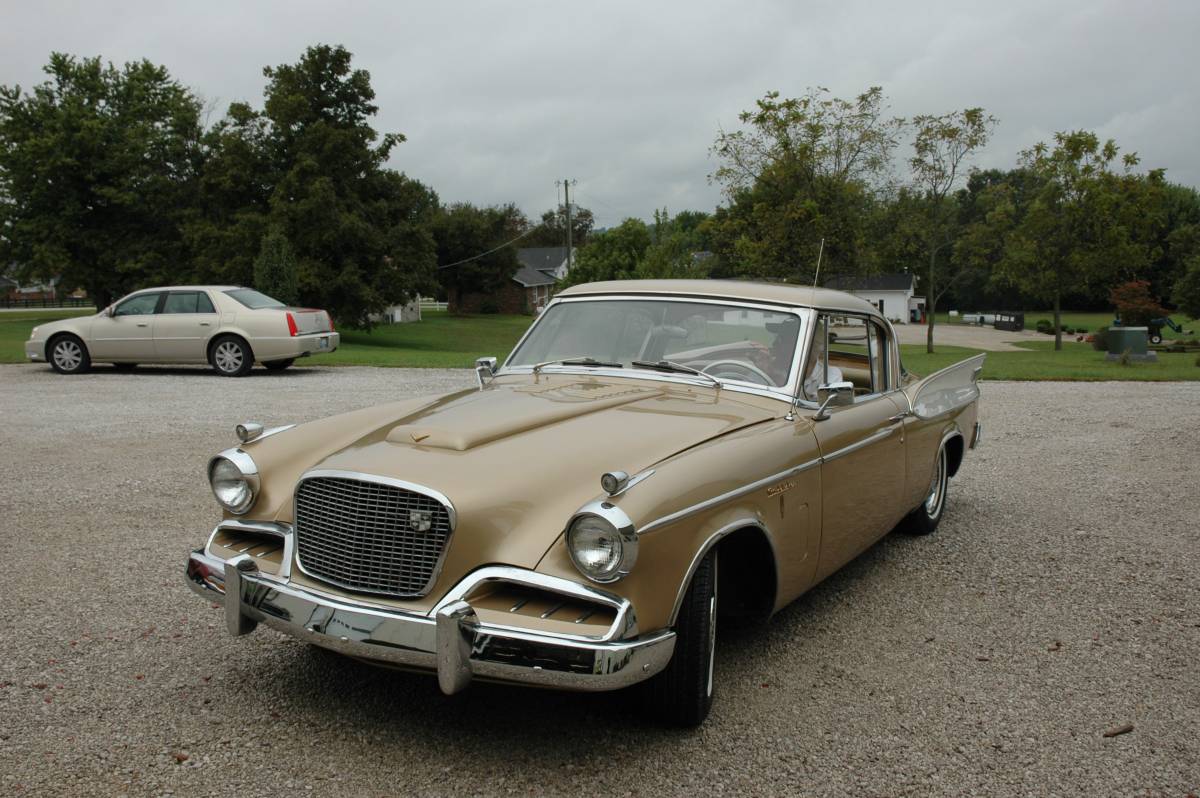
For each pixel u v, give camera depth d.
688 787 2.75
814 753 2.97
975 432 6.32
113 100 38.88
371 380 13.94
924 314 80.88
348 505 2.96
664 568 2.79
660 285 4.46
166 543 5.29
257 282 26.92
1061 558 5.24
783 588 3.50
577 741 3.03
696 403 3.78
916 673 3.63
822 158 25.94
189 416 10.07
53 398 11.62
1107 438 9.21
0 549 5.15
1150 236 31.05
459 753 2.94
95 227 37.34
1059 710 3.31
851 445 3.99
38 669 3.54
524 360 4.52
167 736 3.02
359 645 2.80
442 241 72.19
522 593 2.79
